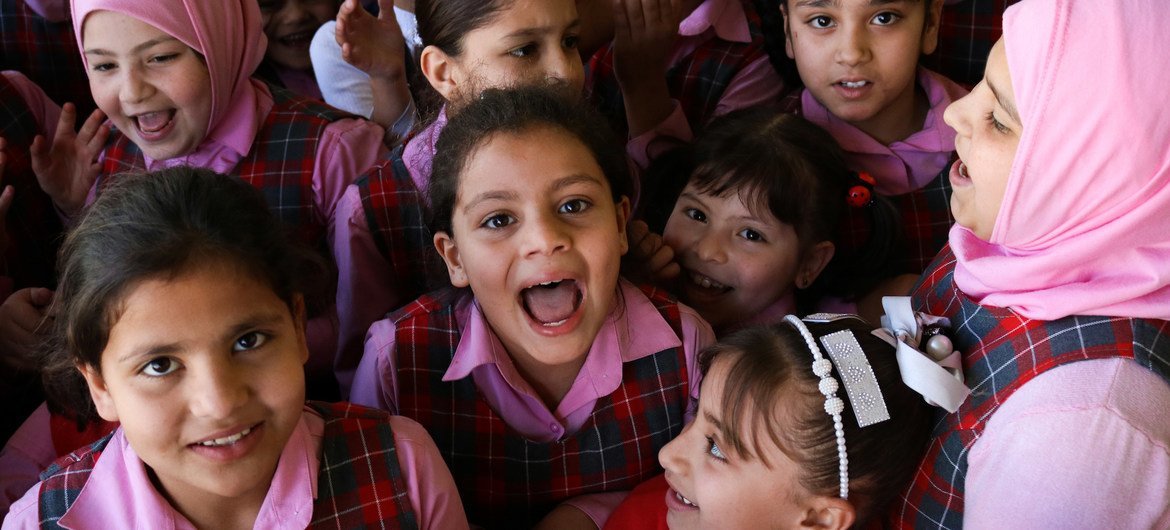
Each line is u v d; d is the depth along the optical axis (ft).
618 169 4.67
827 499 4.06
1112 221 3.33
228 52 6.25
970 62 6.75
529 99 4.42
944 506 3.90
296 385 3.31
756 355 4.12
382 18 7.25
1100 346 3.37
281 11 8.26
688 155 5.82
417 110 6.91
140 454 3.26
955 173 3.93
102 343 3.10
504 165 4.18
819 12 5.58
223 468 3.24
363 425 3.93
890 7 5.44
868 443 3.95
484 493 4.89
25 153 6.83
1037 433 3.36
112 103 6.06
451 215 4.49
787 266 5.73
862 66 5.58
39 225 6.88
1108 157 3.21
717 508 4.21
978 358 3.82
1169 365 3.37
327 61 7.98
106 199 3.29
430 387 4.79
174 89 5.97
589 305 4.39
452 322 4.85
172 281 3.02
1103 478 3.25
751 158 5.46
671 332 4.88
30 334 5.66
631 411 4.85
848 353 4.05
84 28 5.85
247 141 6.42
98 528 3.56
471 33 5.82
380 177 6.14
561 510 4.86
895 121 6.14
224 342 3.12
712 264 5.67
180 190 3.22
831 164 5.65
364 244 6.15
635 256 5.42
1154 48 3.10
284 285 3.31
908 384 3.88
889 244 6.03
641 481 5.03
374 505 3.82
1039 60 3.24
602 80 7.35
